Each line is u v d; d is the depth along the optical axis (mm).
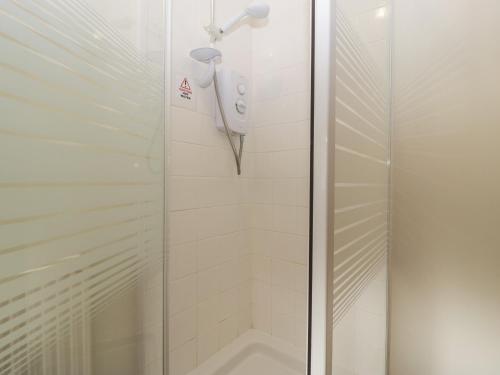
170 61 904
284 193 1274
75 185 514
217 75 1167
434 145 882
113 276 648
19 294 406
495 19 773
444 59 856
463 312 850
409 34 922
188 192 1054
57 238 474
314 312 482
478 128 804
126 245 698
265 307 1360
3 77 379
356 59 658
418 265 930
